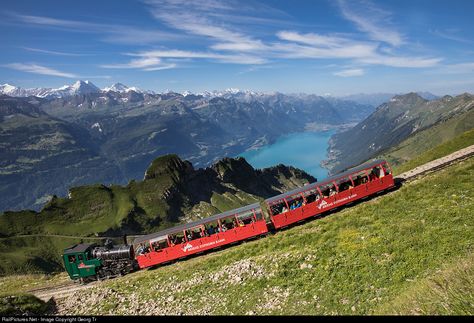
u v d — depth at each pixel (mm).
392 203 38281
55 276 47531
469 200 33281
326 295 23969
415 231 28938
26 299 32125
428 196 37219
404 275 23359
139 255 41438
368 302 21828
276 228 41625
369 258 26594
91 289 37719
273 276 28547
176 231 42000
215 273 32688
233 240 41031
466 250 23766
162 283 34469
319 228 37469
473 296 16141
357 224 34844
